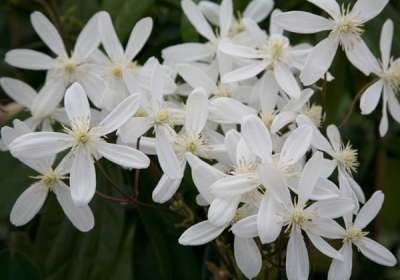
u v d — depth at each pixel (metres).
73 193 0.28
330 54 0.31
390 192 0.49
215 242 0.31
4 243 0.41
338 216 0.27
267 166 0.26
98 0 0.44
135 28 0.33
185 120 0.29
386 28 0.33
